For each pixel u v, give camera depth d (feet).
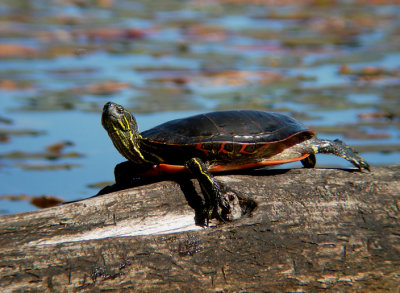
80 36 86.74
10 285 20.17
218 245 21.95
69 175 37.60
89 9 113.80
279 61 74.18
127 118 26.17
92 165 39.50
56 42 83.51
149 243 21.79
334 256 21.95
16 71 67.51
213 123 26.78
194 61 76.23
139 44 83.97
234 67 71.20
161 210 23.20
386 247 22.22
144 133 27.61
